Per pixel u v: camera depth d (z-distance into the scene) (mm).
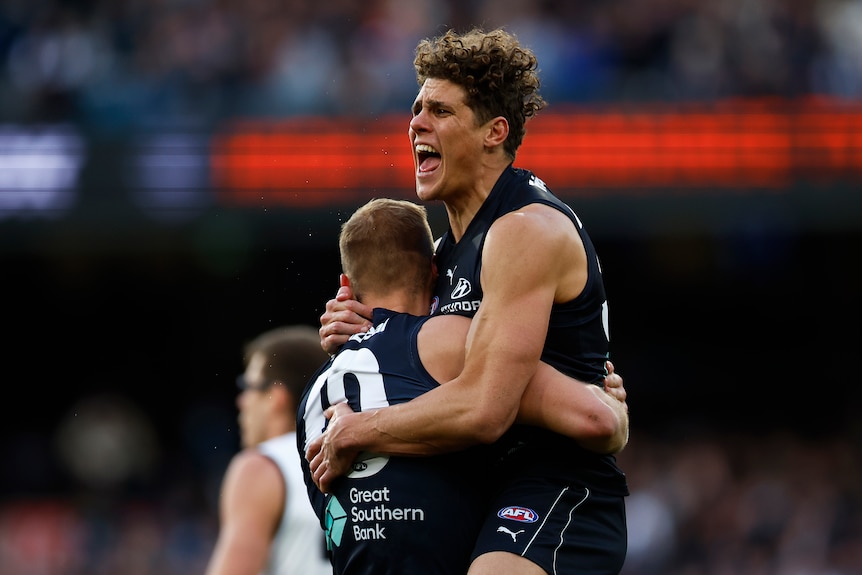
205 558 19844
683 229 18047
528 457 5480
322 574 7496
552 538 5273
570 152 17609
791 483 20531
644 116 17734
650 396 24031
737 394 24047
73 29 18703
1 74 18688
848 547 19391
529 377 5137
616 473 5594
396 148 17453
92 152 17422
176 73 18438
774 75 18016
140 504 21281
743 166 17578
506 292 5168
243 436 8242
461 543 5309
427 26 19625
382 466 5281
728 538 19422
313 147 17469
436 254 5820
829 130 17641
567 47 18469
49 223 17453
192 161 17406
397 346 5402
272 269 19828
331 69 18391
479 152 5582
